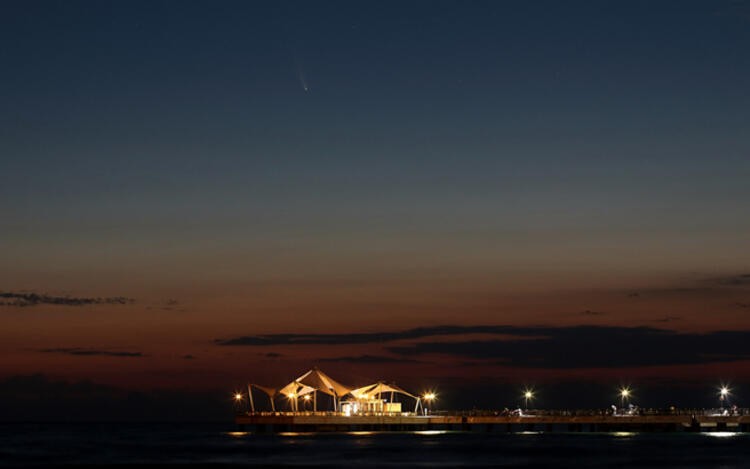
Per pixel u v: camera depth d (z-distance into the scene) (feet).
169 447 604.08
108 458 496.23
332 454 505.66
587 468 420.77
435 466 431.02
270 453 520.01
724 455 488.02
